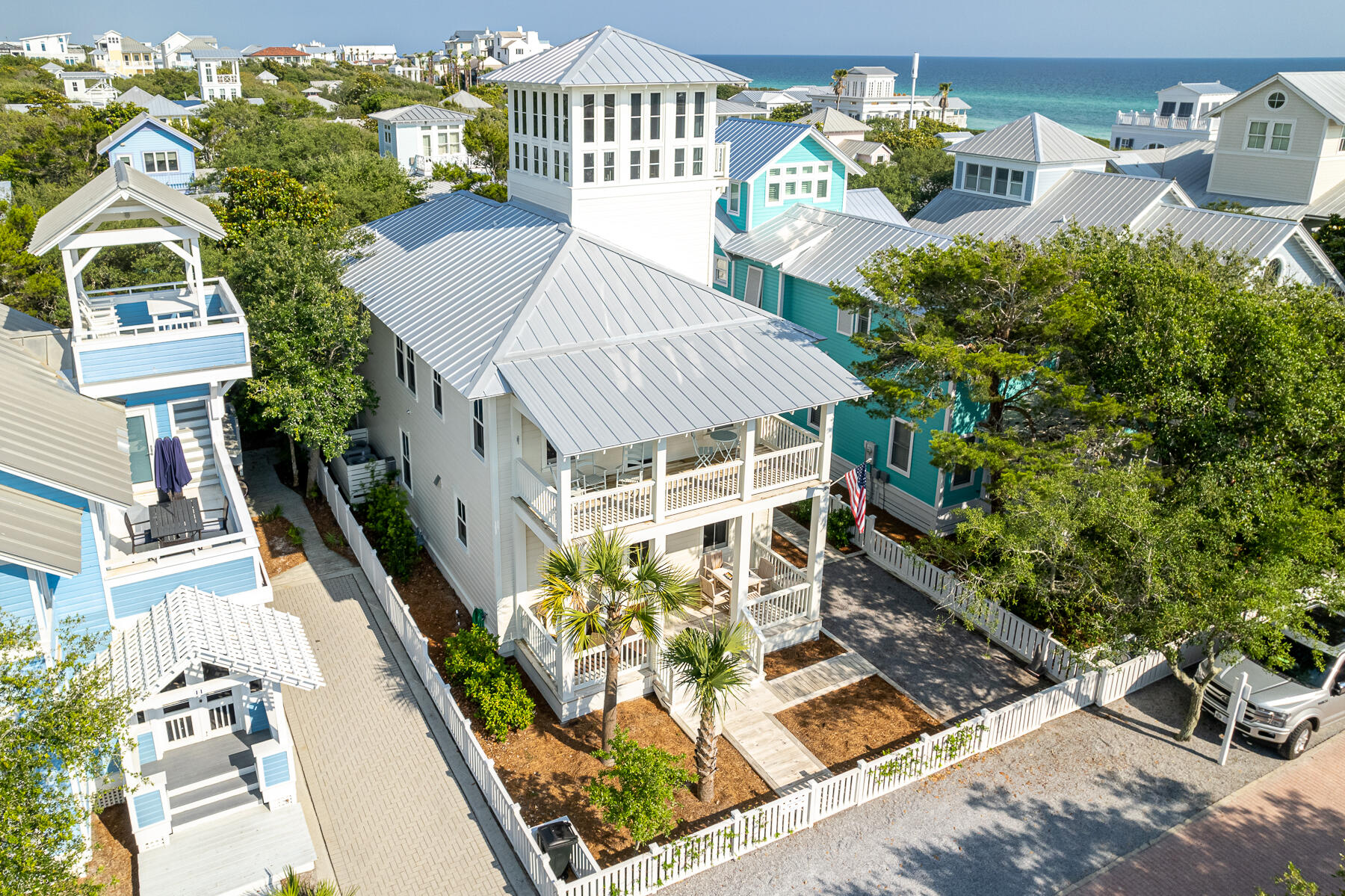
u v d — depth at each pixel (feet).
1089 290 65.77
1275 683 59.06
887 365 70.28
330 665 64.64
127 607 52.95
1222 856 50.37
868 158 273.33
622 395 59.47
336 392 79.05
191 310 73.92
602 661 61.36
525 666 64.85
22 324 68.13
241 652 49.37
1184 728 59.52
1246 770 57.11
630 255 72.90
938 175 203.31
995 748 58.44
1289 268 99.50
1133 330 64.64
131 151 189.26
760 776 55.26
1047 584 58.70
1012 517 58.23
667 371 62.85
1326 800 54.65
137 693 42.86
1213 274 75.05
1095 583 56.59
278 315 77.15
